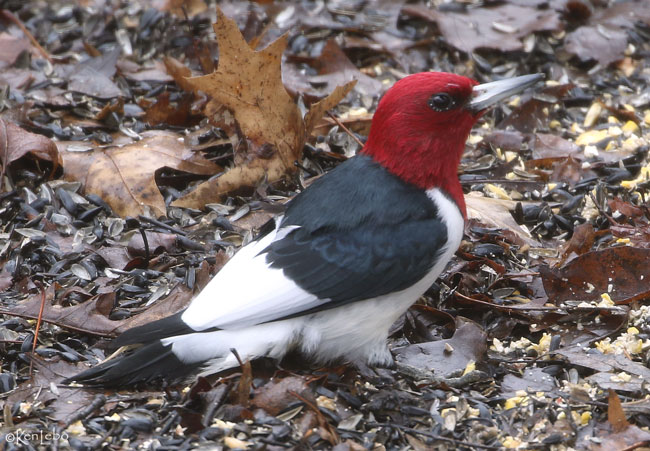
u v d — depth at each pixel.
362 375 9.67
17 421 8.88
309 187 9.80
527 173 13.15
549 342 10.17
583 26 16.36
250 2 17.11
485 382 9.67
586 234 11.21
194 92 13.80
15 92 14.27
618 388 9.30
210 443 8.62
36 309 10.18
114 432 8.77
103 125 13.73
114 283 11.02
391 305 9.41
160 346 8.96
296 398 8.95
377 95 14.80
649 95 14.99
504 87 9.59
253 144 12.48
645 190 12.80
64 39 16.23
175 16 16.50
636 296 10.49
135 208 12.15
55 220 11.99
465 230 11.76
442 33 15.95
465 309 10.70
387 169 9.55
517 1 16.67
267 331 9.02
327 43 15.16
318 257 9.10
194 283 10.77
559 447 8.70
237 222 12.05
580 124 14.53
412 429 8.90
